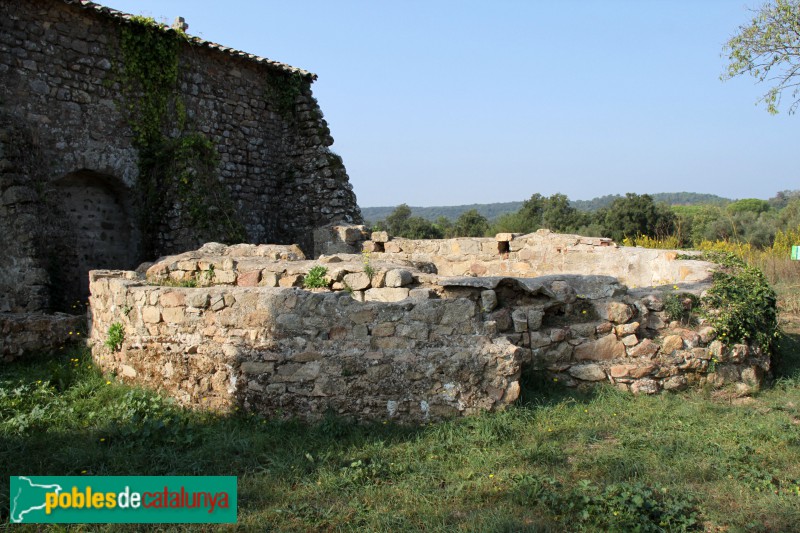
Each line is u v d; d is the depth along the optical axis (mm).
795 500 4242
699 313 7082
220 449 5105
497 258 12930
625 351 6711
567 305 6949
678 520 3992
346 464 4859
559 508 4141
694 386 6668
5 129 11516
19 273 10961
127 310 6930
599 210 38562
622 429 5504
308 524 4027
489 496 4328
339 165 18344
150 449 5184
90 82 13703
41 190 11797
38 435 5496
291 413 5754
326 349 5750
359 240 14859
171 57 15156
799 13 12211
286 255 8422
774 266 14266
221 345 6082
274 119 18422
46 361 8180
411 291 6363
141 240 14383
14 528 4000
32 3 12711
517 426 5441
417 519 4062
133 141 14484
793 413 6047
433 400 5594
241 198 17266
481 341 5688
